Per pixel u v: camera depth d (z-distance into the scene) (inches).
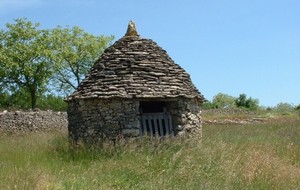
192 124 517.3
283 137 688.4
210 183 328.2
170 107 513.7
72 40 1798.7
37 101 1855.3
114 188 338.6
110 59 515.2
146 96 480.1
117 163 396.2
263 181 352.2
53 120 1037.8
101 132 485.7
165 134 506.9
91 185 333.4
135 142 468.1
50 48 1704.0
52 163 417.4
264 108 1934.1
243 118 1302.9
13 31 1620.3
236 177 351.3
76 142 491.8
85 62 1841.8
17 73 1579.7
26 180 320.5
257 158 413.7
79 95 497.7
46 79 1622.8
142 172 365.7
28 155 450.3
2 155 450.6
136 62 506.6
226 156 413.4
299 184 357.7
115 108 483.5
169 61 530.0
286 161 452.1
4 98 1642.5
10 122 964.0
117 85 487.5
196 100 529.7
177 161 389.1
